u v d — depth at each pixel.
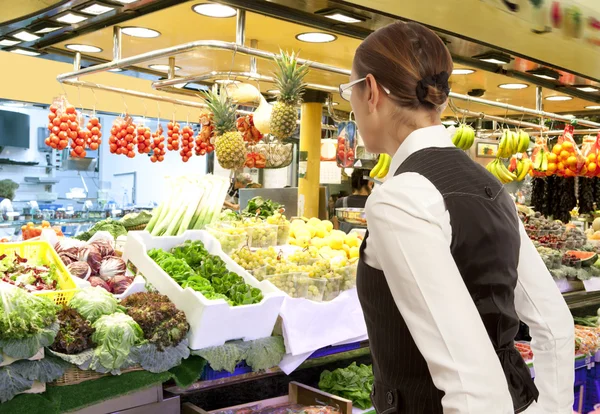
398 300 1.23
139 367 2.28
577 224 7.57
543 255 4.59
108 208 8.00
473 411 1.11
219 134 3.81
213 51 4.74
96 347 2.20
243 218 3.61
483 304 1.32
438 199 1.28
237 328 2.54
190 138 6.18
